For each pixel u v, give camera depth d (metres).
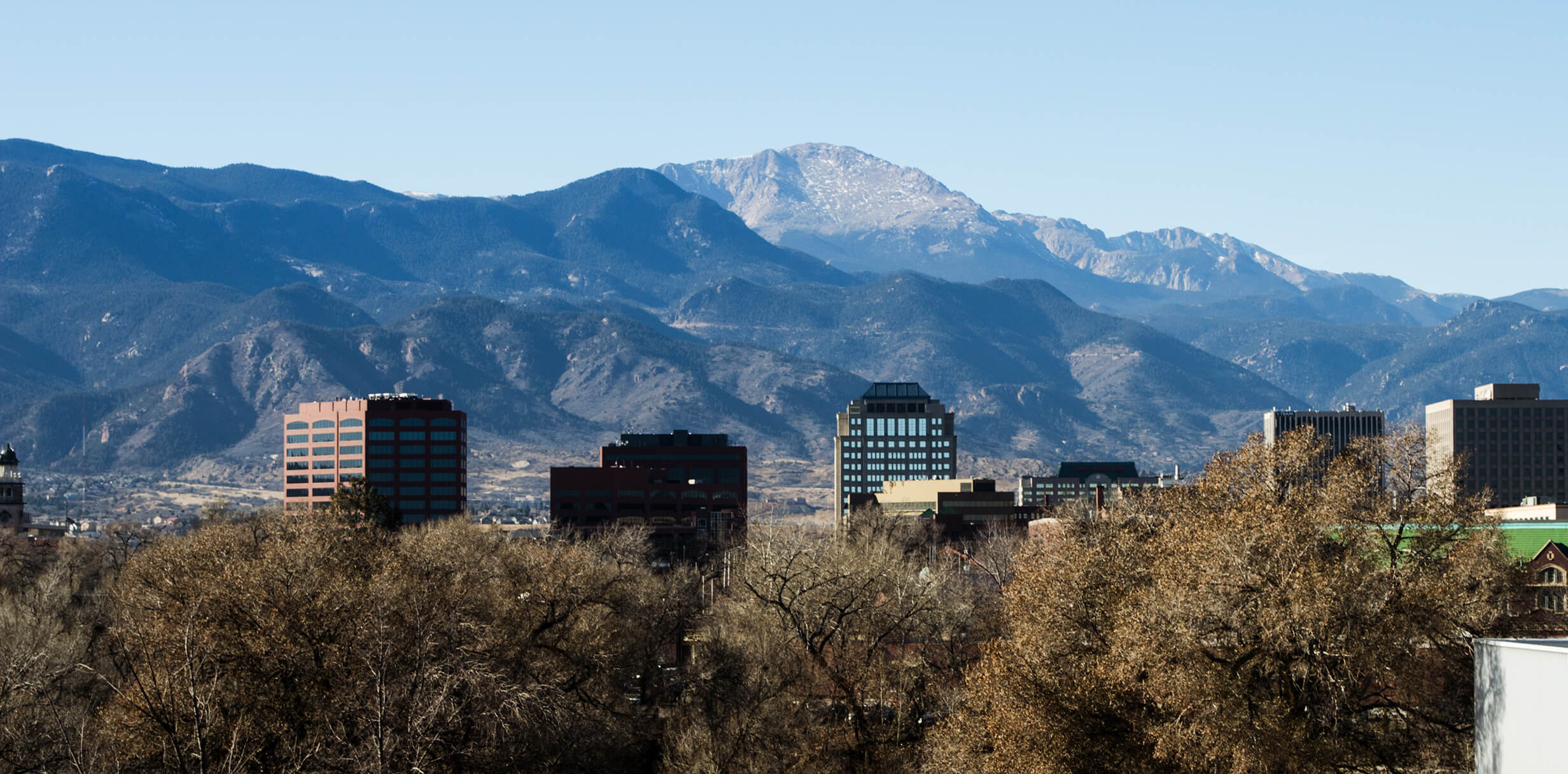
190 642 141.38
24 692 163.62
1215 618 152.00
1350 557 156.38
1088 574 179.62
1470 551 162.38
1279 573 152.38
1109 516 198.88
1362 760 154.50
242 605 182.25
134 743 162.25
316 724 174.75
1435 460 178.12
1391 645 149.00
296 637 178.75
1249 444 185.50
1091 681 163.12
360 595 187.12
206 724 141.25
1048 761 160.00
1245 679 151.75
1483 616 164.50
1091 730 162.12
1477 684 139.75
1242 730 146.88
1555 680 126.56
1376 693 160.50
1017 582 191.38
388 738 154.50
